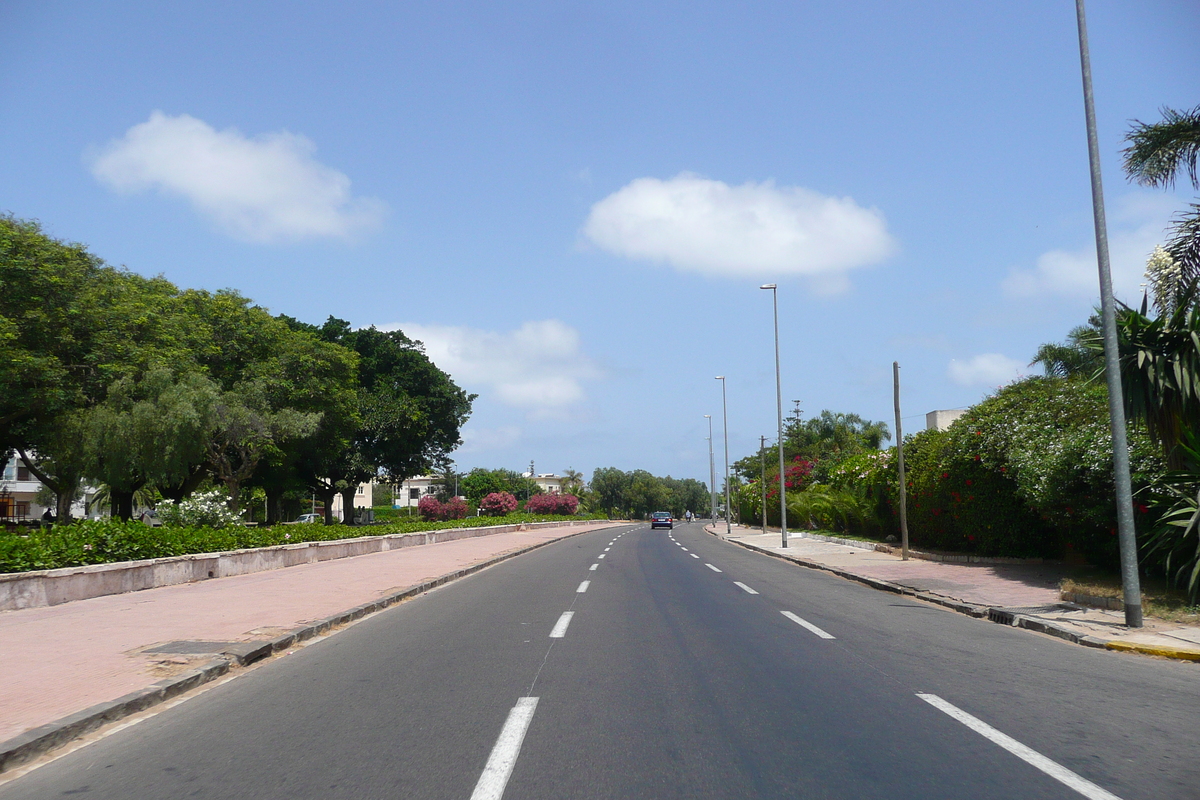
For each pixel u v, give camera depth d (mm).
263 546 21375
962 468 21062
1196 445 11969
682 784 4945
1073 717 6426
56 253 28234
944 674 8078
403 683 7812
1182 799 4668
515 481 121938
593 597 15156
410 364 53562
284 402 39469
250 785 4996
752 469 81125
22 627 10703
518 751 5594
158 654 8781
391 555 26734
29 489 68375
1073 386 18812
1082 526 15930
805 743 5758
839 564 22406
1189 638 9672
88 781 5133
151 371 29875
